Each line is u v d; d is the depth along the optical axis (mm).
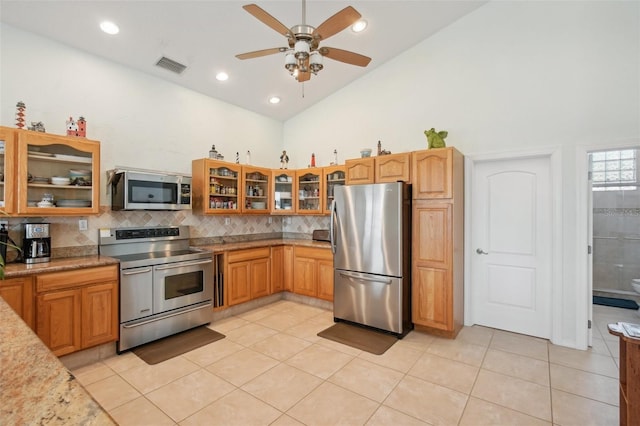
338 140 4891
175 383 2465
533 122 3281
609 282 4914
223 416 2086
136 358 2871
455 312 3365
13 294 2379
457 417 2080
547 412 2129
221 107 4621
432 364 2781
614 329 1638
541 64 3236
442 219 3328
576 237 3078
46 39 3008
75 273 2672
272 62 3822
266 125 5328
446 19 3674
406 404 2219
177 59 3545
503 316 3568
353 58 2469
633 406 1540
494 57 3504
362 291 3617
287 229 5547
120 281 2943
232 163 4344
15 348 1016
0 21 2758
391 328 3404
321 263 4297
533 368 2703
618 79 2885
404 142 4188
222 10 2900
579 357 2895
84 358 2758
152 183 3412
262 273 4414
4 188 2535
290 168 5547
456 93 3758
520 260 3463
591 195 3074
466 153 3674
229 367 2721
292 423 2023
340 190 3783
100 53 3318
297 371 2660
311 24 3297
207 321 3686
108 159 3428
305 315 4082
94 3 2639
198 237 4254
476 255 3707
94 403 716
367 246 3578
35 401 713
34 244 2756
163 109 3924
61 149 2869
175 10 2830
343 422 2033
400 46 4047
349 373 2631
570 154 3096
